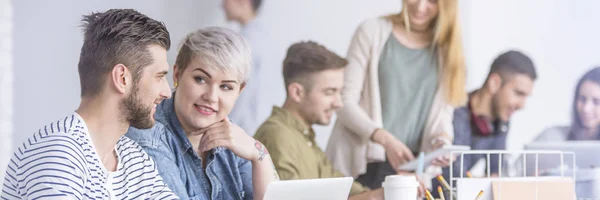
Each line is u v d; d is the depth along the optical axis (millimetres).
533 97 4121
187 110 1742
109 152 1506
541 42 4129
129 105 1475
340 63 4117
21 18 4078
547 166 2752
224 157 1815
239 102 4141
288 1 4148
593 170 2637
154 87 1501
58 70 4086
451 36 4133
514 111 4117
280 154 3887
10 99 4043
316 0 4137
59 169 1319
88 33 1474
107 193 1474
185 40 1790
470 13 4137
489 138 4102
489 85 4129
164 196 1565
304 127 4066
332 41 4133
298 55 4113
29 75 4070
